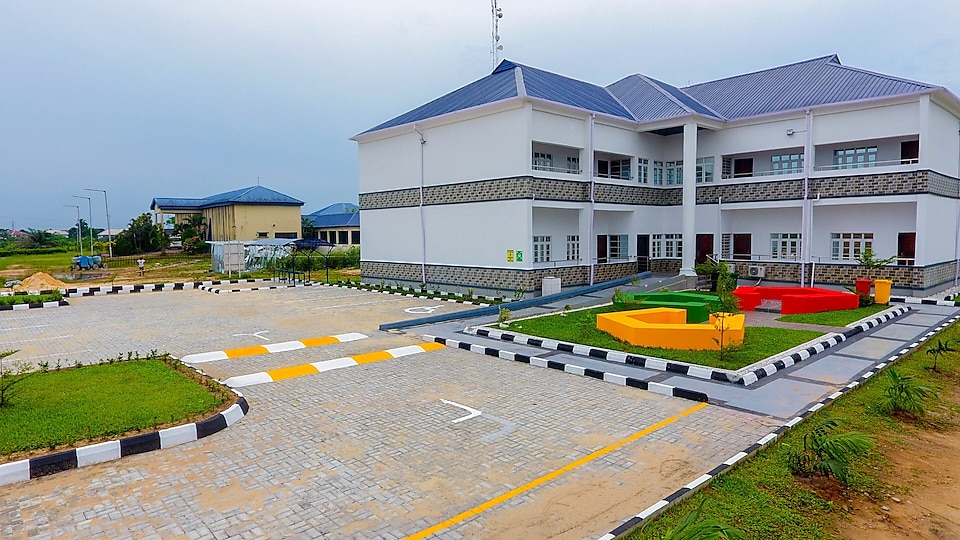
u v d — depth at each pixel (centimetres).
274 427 741
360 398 867
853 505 523
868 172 1988
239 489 566
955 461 627
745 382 909
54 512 520
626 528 471
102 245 5222
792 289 1745
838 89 2170
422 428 737
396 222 2409
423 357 1151
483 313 1661
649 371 997
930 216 1941
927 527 489
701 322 1410
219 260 3350
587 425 745
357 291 2314
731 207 2317
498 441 691
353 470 610
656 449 661
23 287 2300
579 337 1239
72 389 839
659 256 2512
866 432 700
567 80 2545
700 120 2228
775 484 559
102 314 1694
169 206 5734
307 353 1165
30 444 625
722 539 403
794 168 2256
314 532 487
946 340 1228
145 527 495
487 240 2050
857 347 1161
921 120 1867
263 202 4875
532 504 533
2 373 945
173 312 1733
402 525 497
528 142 1903
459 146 2128
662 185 2509
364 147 2541
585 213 2136
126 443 645
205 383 895
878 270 2003
